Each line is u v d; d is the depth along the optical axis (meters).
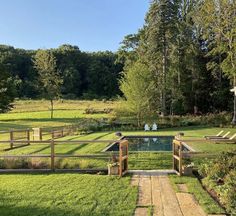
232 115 40.25
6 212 7.10
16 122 41.53
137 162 13.43
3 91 48.31
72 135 27.09
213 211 7.20
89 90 100.75
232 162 9.73
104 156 11.97
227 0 38.34
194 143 19.56
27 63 105.81
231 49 38.44
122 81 38.03
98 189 9.02
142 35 49.84
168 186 9.43
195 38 47.38
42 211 7.17
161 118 37.88
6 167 11.84
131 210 7.27
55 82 50.22
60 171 11.42
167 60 44.41
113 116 40.12
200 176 10.75
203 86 47.12
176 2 43.50
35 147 18.62
